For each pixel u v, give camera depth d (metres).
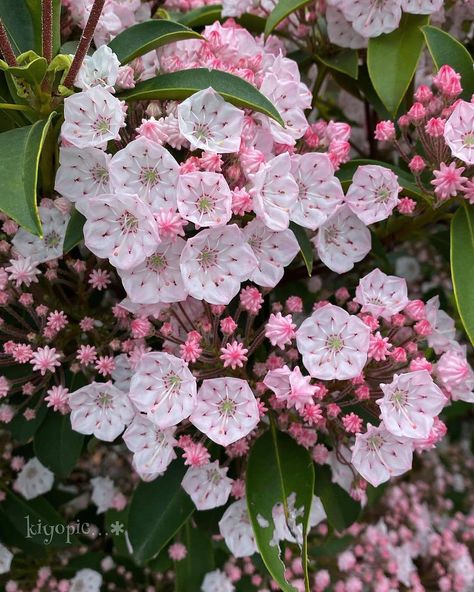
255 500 0.26
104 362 0.27
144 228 0.24
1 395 0.28
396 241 0.34
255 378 0.27
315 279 0.34
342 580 0.38
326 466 0.30
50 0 0.24
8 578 0.36
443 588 0.39
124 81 0.26
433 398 0.26
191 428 0.28
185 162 0.25
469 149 0.26
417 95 0.28
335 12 0.31
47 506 0.34
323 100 0.42
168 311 0.26
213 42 0.28
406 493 0.43
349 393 0.27
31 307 0.28
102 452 0.36
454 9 0.34
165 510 0.29
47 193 0.28
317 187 0.27
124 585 0.37
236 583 0.36
